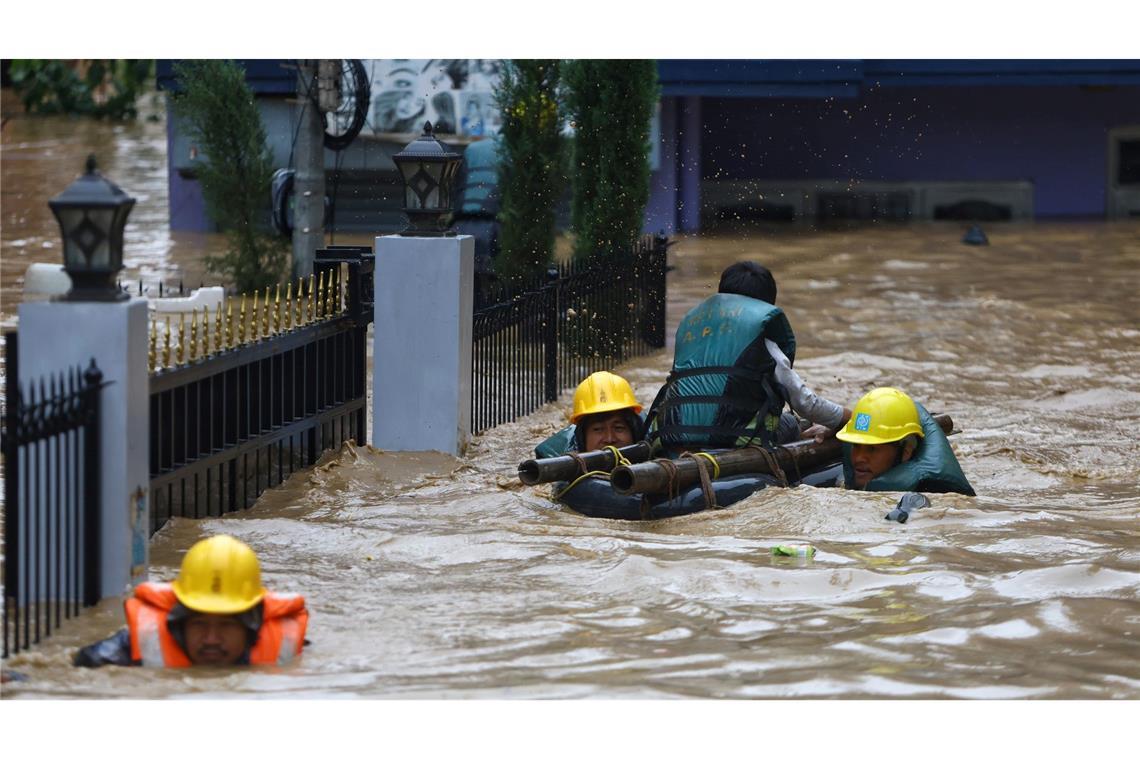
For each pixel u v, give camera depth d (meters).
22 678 7.59
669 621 8.65
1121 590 9.23
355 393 14.28
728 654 8.05
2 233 33.06
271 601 8.03
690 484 11.34
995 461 13.52
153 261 29.66
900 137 41.09
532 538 10.54
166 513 10.87
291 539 10.55
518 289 16.86
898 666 7.86
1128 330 22.39
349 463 13.02
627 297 20.34
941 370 19.11
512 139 21.52
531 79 21.59
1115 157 41.25
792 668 7.82
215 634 7.84
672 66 34.59
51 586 8.98
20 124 55.78
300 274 23.94
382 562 10.02
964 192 41.22
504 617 8.73
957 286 27.55
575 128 21.02
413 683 7.57
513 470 13.35
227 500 11.74
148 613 7.89
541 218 21.56
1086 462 13.99
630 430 12.43
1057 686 7.57
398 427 13.89
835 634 8.39
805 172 41.09
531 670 7.78
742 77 34.50
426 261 13.74
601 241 20.92
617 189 20.92
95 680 7.58
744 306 12.12
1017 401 17.16
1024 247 34.09
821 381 18.31
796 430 12.83
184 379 11.02
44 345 8.91
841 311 24.52
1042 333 22.19
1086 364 19.67
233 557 7.89
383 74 32.91
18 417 8.23
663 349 21.59
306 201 23.84
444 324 13.77
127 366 8.97
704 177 41.03
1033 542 10.34
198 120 25.02
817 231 38.03
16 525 8.21
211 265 25.23
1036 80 35.97
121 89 57.47
